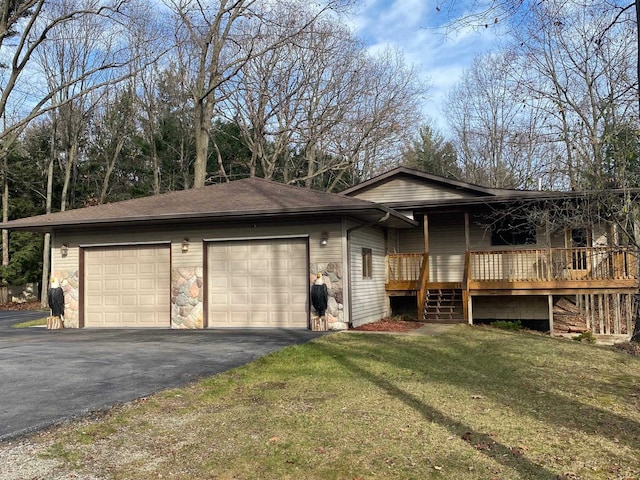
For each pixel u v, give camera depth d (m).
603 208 13.57
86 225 14.03
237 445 4.90
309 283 13.15
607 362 9.45
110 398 6.31
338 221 13.03
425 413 5.94
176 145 34.84
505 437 5.21
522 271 16.03
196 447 4.84
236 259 13.77
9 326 16.58
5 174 30.06
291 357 9.15
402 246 18.67
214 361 8.73
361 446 4.88
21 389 6.76
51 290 14.88
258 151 30.98
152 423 5.49
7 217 30.56
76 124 30.66
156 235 14.28
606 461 4.64
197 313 13.77
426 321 15.46
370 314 15.14
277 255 13.52
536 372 8.37
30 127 31.98
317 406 6.18
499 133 35.69
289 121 30.91
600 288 14.82
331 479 4.19
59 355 9.38
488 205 16.09
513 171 34.31
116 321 14.58
